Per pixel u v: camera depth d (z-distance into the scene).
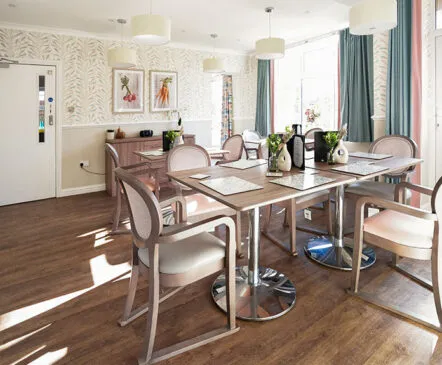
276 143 2.26
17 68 4.49
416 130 3.69
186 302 2.06
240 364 1.54
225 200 1.61
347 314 1.90
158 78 5.73
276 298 2.05
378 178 3.90
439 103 3.62
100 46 5.12
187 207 2.39
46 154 4.83
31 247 2.98
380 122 4.19
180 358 1.58
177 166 3.00
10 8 3.88
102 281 2.35
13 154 4.57
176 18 4.38
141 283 2.32
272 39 4.01
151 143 5.36
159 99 5.78
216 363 1.54
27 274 2.46
